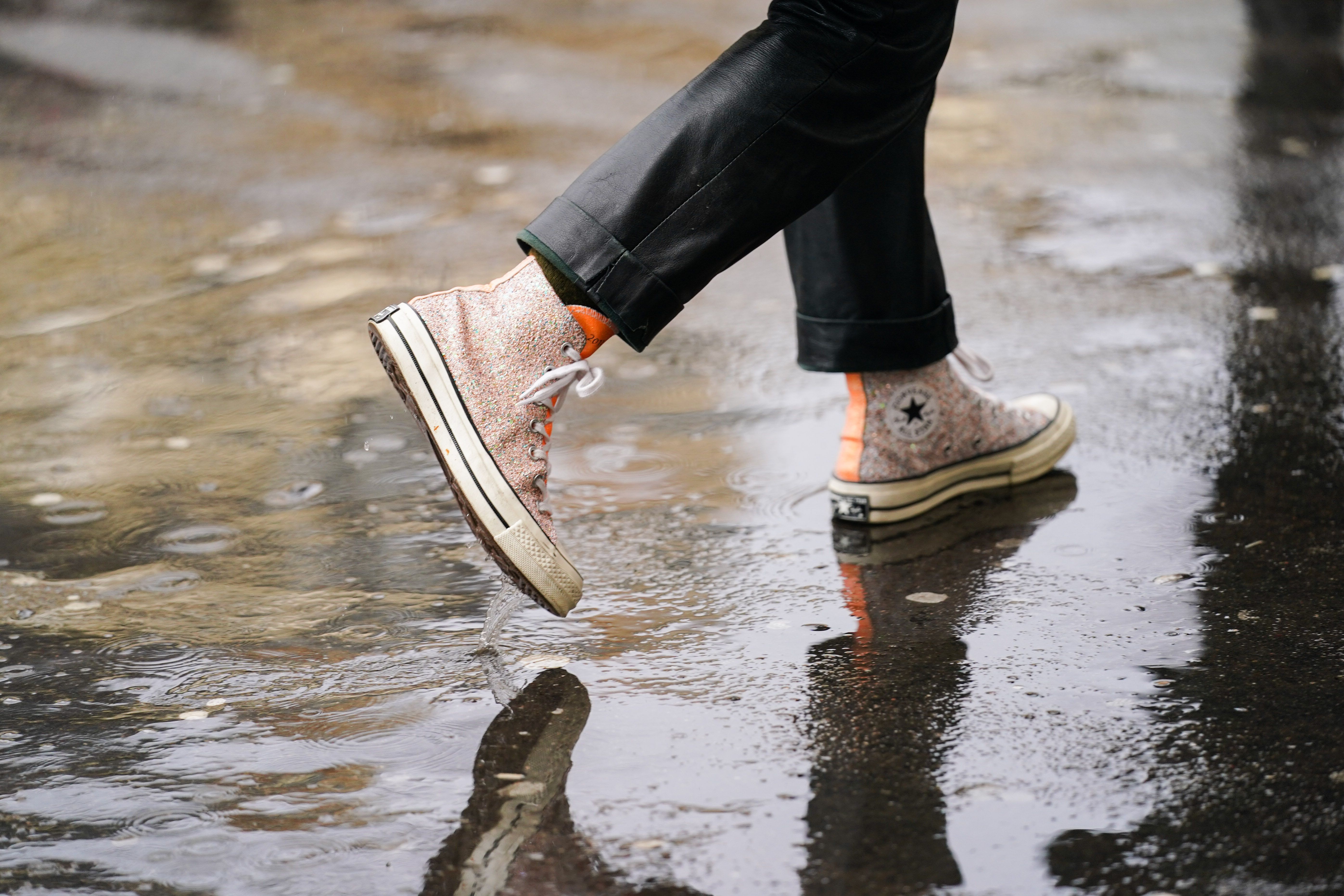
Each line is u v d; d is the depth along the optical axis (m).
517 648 3.82
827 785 3.10
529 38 13.89
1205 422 5.21
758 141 3.41
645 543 4.48
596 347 3.59
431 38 14.03
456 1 15.72
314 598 4.19
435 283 7.53
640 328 3.46
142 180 9.79
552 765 3.23
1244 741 3.18
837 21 3.39
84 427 5.77
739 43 3.46
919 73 3.52
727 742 3.29
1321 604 3.81
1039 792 3.03
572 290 3.50
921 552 4.34
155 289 7.66
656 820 3.00
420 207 8.97
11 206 9.27
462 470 3.52
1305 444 4.94
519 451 3.55
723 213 3.43
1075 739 3.23
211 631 4.00
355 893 2.81
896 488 4.55
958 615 3.89
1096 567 4.14
